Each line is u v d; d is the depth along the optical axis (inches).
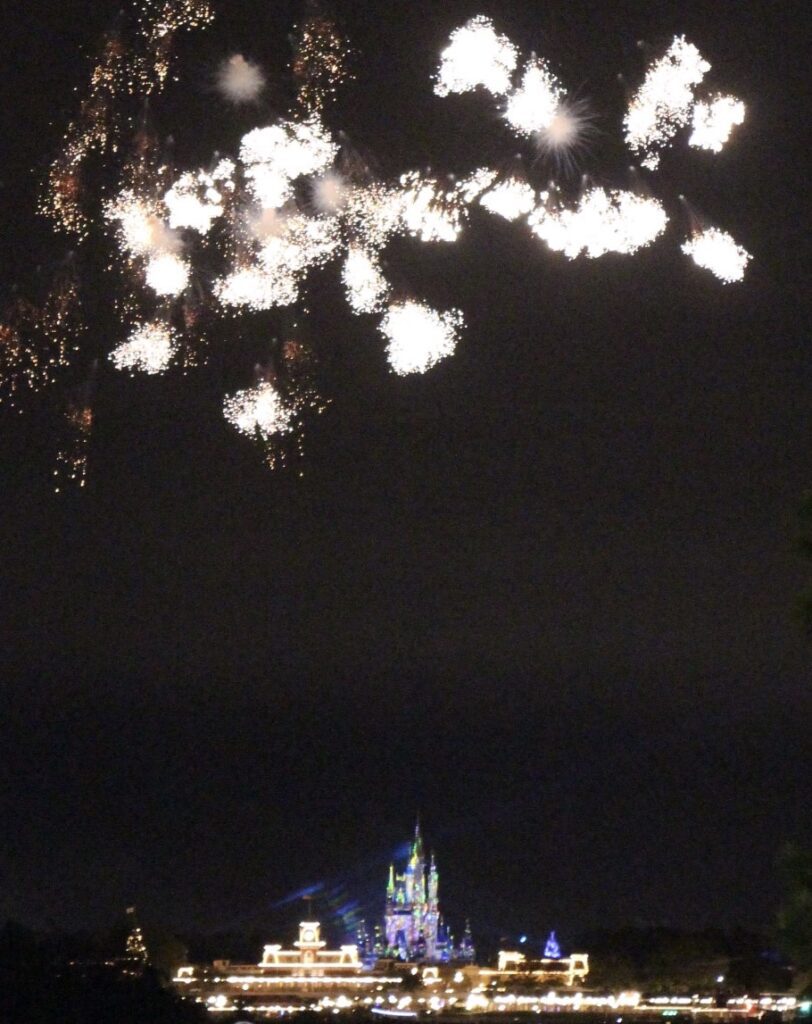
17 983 7667.3
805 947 1754.4
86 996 7864.2
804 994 1797.5
